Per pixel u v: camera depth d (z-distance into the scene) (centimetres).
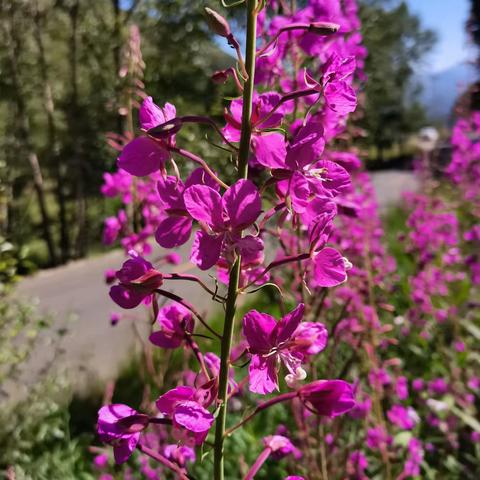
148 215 414
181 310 192
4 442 474
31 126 1775
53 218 2073
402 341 619
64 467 475
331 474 323
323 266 176
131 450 165
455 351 561
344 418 364
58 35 1738
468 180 677
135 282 166
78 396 614
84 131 1645
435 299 707
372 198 532
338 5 244
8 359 525
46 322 560
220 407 168
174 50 1593
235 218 158
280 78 265
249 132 164
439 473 456
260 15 247
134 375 626
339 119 233
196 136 571
